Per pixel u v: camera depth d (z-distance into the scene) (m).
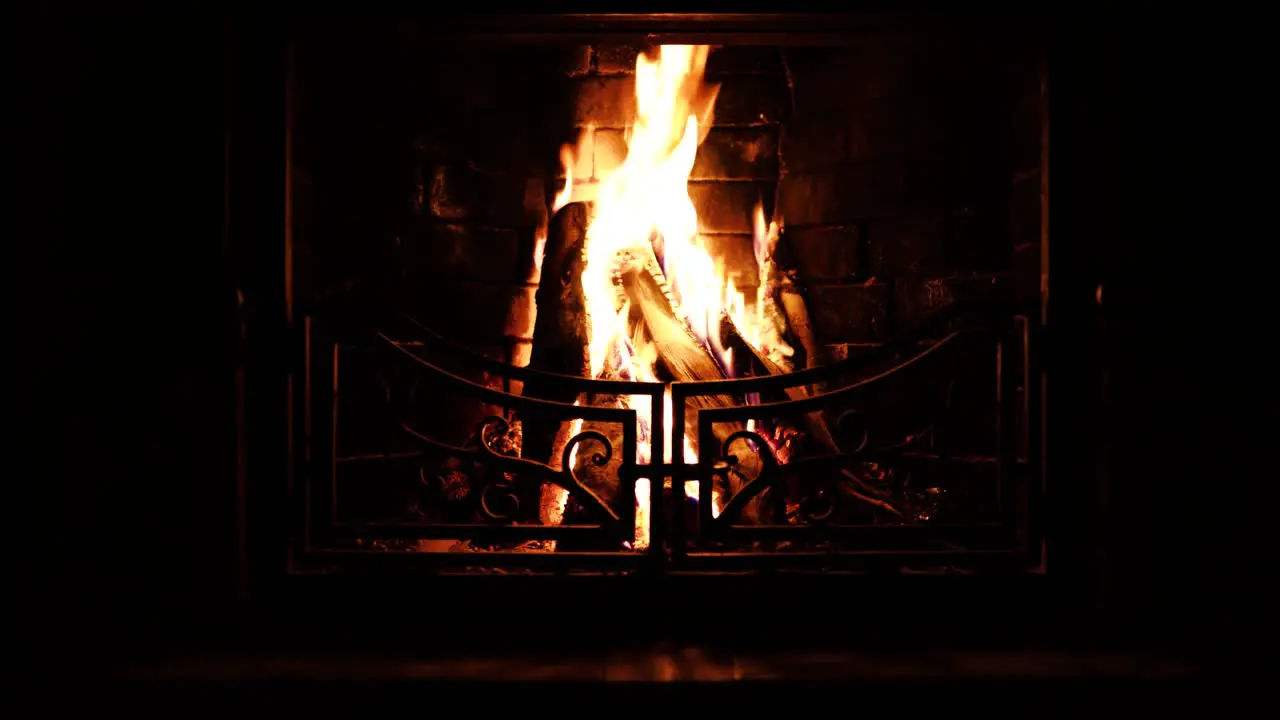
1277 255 1.50
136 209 1.50
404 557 1.58
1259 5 1.51
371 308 1.59
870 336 2.15
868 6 1.58
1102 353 1.54
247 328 1.55
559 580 1.56
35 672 1.38
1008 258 1.92
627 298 2.00
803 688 1.32
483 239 2.19
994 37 1.67
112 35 1.50
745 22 1.62
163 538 1.49
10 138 1.48
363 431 1.94
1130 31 1.53
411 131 2.07
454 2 1.58
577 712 1.31
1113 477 1.52
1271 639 1.47
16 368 1.47
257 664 1.40
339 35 1.64
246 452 1.54
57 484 1.48
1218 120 1.51
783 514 1.61
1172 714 1.33
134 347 1.49
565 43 1.71
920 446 2.02
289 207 1.59
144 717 1.32
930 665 1.39
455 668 1.38
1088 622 1.54
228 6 1.54
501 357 2.20
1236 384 1.50
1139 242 1.52
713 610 1.56
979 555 1.58
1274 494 1.48
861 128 2.18
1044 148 1.59
